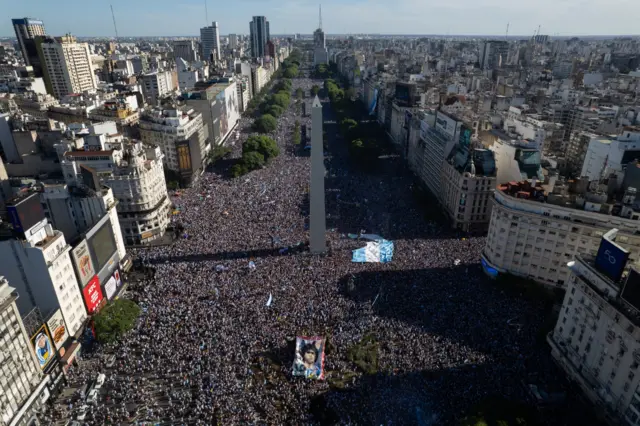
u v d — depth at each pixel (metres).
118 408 88.00
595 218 114.25
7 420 79.31
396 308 115.19
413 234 162.00
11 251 94.38
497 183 172.88
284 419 84.25
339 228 165.38
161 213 161.00
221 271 132.12
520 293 123.19
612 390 84.00
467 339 104.06
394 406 86.50
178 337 105.00
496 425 76.12
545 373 96.00
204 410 86.12
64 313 102.06
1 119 172.12
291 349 101.75
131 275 136.50
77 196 123.69
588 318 90.56
